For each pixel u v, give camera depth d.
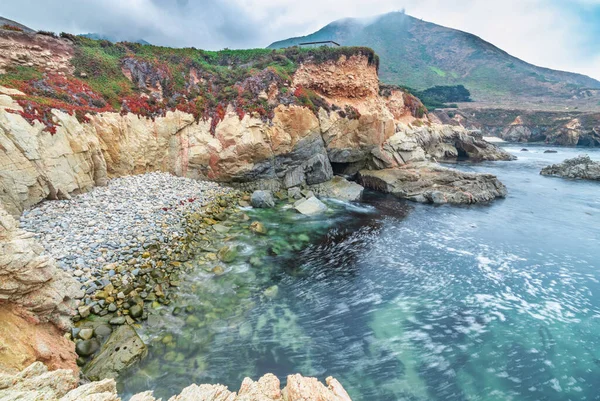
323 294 15.79
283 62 35.50
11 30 24.38
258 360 11.41
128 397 9.53
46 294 9.28
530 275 18.12
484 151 62.28
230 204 25.89
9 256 8.22
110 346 10.62
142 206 20.75
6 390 5.55
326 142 33.84
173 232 18.53
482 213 29.03
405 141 38.28
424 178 34.25
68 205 18.70
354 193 32.03
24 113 18.02
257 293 15.35
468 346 12.62
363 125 35.34
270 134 29.48
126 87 27.48
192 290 14.77
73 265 13.63
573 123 97.25
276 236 21.88
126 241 16.39
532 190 37.84
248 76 32.59
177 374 10.48
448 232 24.39
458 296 15.98
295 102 31.27
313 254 19.91
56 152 18.92
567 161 47.28
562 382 11.06
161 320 12.63
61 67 25.48
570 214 29.06
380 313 14.49
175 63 32.09
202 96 30.16
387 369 11.40
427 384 10.86
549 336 13.21
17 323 8.32
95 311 11.96
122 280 13.73
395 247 21.53
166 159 27.78
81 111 22.05
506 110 119.56
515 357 12.11
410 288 16.61
